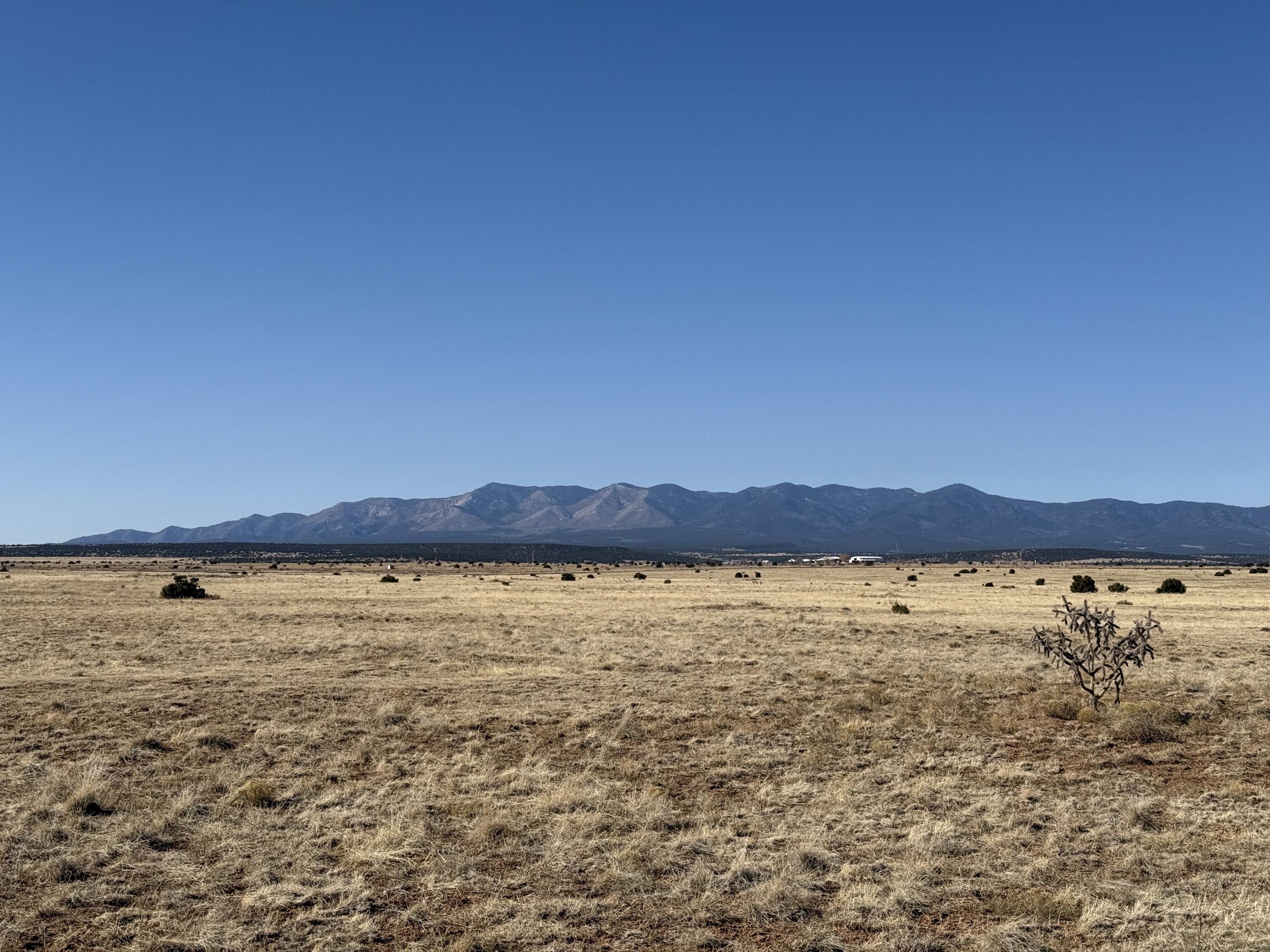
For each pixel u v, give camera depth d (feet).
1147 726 64.75
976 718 71.31
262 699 78.79
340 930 32.14
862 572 606.14
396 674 95.45
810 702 78.28
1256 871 37.91
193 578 343.67
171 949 30.73
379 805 47.16
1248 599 234.17
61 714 70.08
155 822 43.04
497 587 310.45
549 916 33.63
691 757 58.65
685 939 31.89
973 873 38.04
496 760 57.57
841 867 38.47
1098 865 38.99
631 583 359.66
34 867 37.47
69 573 416.05
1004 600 235.61
